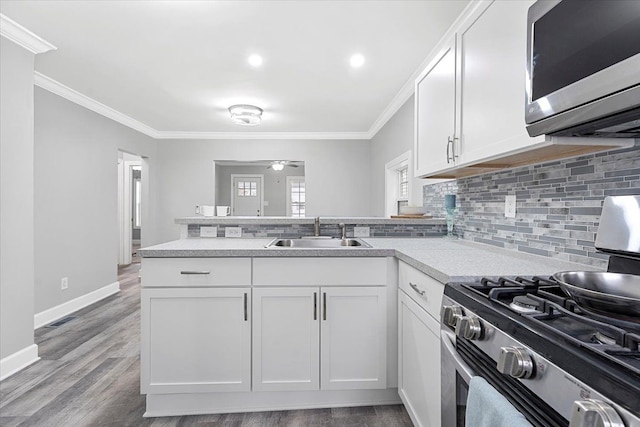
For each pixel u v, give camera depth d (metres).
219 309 1.75
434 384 1.29
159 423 1.72
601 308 0.75
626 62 0.73
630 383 0.48
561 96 0.91
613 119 0.85
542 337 0.66
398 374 1.78
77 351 2.55
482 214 2.00
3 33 2.16
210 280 1.74
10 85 2.22
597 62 0.80
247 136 5.45
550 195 1.44
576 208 1.30
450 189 2.48
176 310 1.74
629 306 0.70
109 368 2.28
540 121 1.01
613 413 0.49
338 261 1.78
